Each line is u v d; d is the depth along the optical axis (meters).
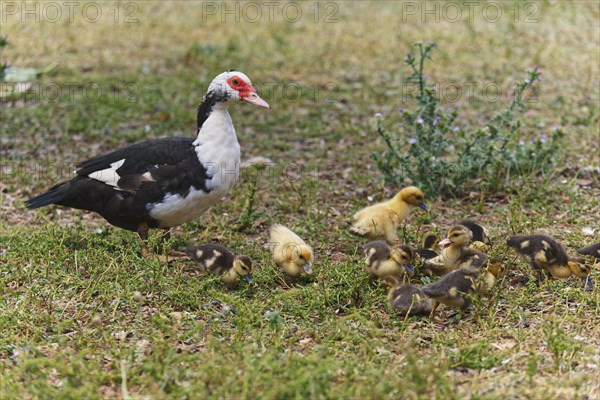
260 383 6.58
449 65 18.73
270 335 7.77
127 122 15.69
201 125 9.85
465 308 8.17
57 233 10.35
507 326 7.99
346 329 7.71
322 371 6.67
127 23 22.78
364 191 12.38
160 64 19.36
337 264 9.53
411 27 21.92
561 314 8.22
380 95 17.00
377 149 14.17
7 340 7.72
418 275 9.27
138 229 10.05
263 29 22.30
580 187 12.17
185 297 8.59
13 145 14.48
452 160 13.28
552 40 20.16
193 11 24.34
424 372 6.68
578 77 17.58
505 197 11.91
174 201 9.69
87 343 7.69
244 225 11.02
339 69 18.86
